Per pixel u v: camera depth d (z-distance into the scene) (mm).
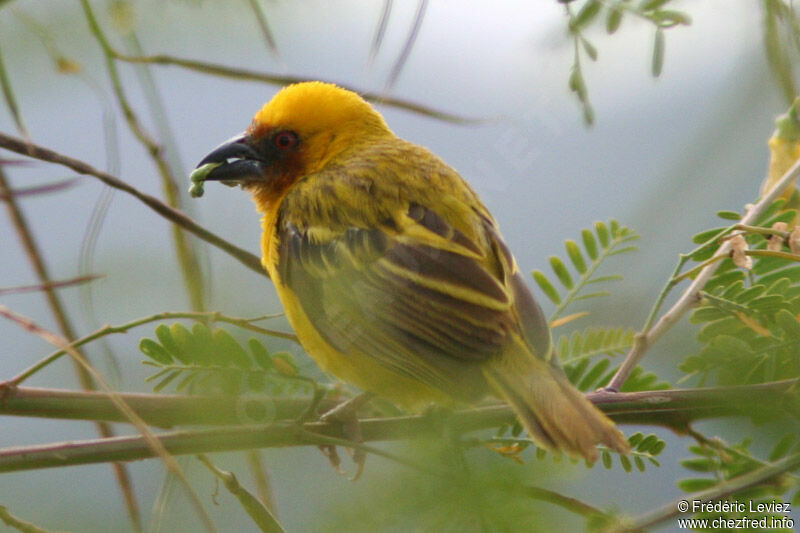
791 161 7965
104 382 6129
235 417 7152
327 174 9578
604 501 5301
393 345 8305
